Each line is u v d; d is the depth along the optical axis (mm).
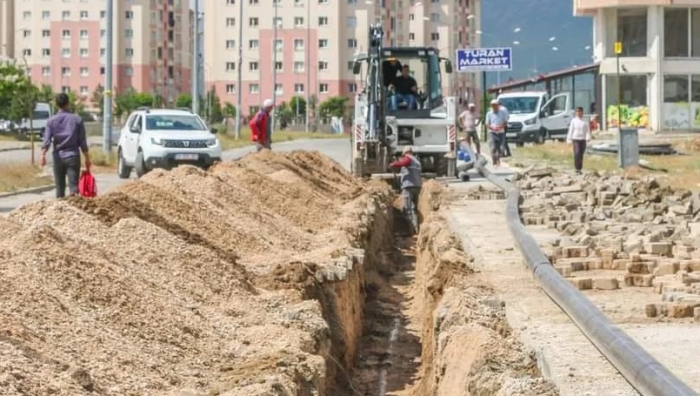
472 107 49812
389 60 39688
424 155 40062
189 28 159875
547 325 13516
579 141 39625
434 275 17891
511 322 13984
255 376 10406
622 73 74125
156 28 151000
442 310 14531
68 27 146625
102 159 49781
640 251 19438
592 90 82062
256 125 36688
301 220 22859
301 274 15594
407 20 150500
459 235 22859
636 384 10289
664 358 11906
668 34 73688
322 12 141125
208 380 10344
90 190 23781
